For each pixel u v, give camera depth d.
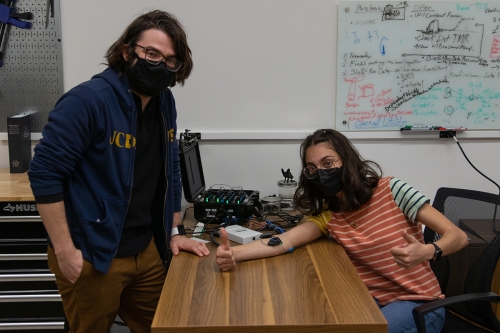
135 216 1.71
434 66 2.66
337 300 1.38
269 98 2.69
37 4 2.59
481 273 1.77
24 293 2.18
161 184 1.83
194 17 2.61
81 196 1.59
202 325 1.24
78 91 1.51
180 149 2.19
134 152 1.63
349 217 1.84
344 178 1.75
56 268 1.70
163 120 1.76
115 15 2.61
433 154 2.74
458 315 1.92
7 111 2.68
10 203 2.13
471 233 1.87
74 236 1.60
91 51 2.63
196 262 1.70
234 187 2.75
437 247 1.63
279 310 1.32
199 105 2.69
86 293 1.64
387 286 1.77
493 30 2.63
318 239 1.93
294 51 2.65
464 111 2.70
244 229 2.00
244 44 2.64
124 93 1.59
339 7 2.59
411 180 2.77
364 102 2.68
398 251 1.59
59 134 1.47
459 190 2.04
